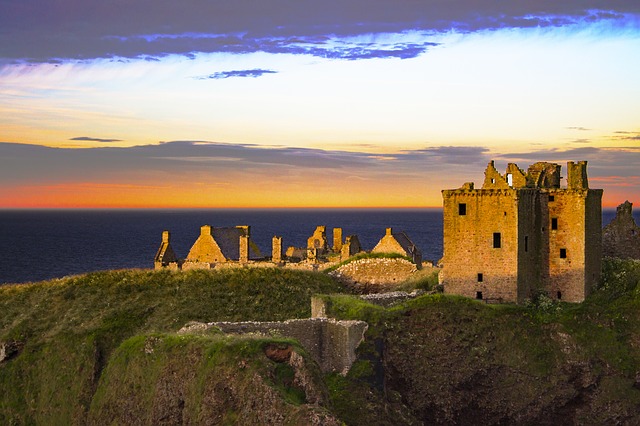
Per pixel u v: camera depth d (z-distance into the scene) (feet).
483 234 219.00
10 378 192.95
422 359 194.59
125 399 155.74
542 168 236.43
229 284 238.07
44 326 209.97
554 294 225.56
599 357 201.46
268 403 128.98
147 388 152.05
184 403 141.79
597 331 206.59
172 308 219.41
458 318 204.44
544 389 197.67
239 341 143.33
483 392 197.77
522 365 199.82
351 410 167.73
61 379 188.14
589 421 196.75
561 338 205.46
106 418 157.79
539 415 197.47
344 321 186.09
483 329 204.13
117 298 225.76
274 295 235.81
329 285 257.34
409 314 202.69
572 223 222.28
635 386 197.36
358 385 175.73
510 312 210.38
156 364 153.17
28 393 189.78
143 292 229.86
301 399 134.51
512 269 215.72
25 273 556.10
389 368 188.24
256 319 218.18
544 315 211.41
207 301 225.56
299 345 147.54
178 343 151.84
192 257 335.88
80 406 177.88
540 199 225.97
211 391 136.46
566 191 222.48
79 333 200.13
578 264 221.46
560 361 201.46
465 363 197.77
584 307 214.48
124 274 245.86
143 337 164.35
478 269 219.61
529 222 222.89
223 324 173.17
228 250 333.21
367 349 184.03
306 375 137.80
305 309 230.07
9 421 184.75
